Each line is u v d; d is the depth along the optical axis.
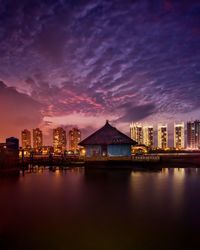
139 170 40.25
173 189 22.38
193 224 12.22
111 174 35.34
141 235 10.70
